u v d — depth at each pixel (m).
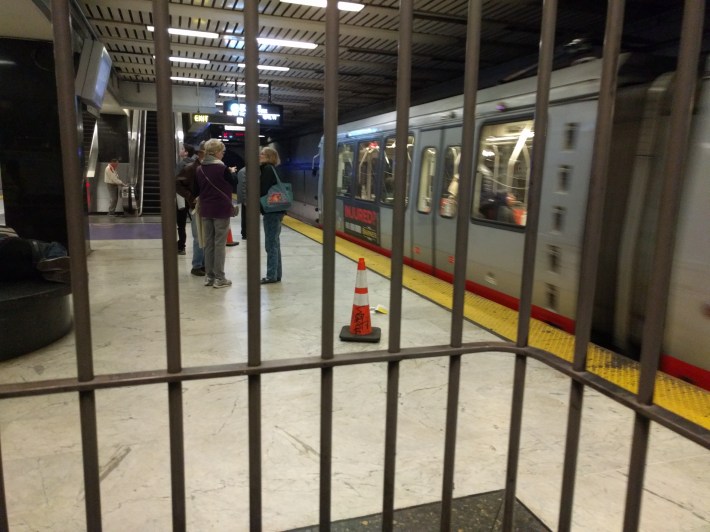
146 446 2.82
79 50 7.11
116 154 17.44
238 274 7.34
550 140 4.88
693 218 3.54
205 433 2.97
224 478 2.56
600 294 4.39
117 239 10.48
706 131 3.46
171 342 1.42
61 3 1.17
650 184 3.95
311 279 7.04
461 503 2.39
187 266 7.84
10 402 3.25
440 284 6.73
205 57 11.67
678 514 2.35
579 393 1.54
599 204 1.42
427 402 3.42
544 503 2.41
